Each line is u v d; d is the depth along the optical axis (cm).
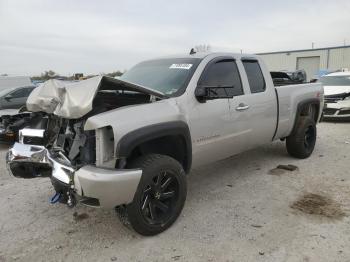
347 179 553
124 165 371
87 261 346
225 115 475
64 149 397
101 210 457
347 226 398
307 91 659
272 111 566
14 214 454
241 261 337
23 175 425
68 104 371
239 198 487
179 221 420
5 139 862
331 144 802
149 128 371
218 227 404
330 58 3744
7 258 355
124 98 430
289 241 369
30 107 422
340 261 333
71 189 357
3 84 1525
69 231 406
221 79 486
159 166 378
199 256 348
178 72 465
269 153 712
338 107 1131
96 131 350
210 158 477
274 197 488
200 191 517
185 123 416
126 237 388
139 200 366
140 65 537
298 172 592
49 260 350
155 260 345
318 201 470
